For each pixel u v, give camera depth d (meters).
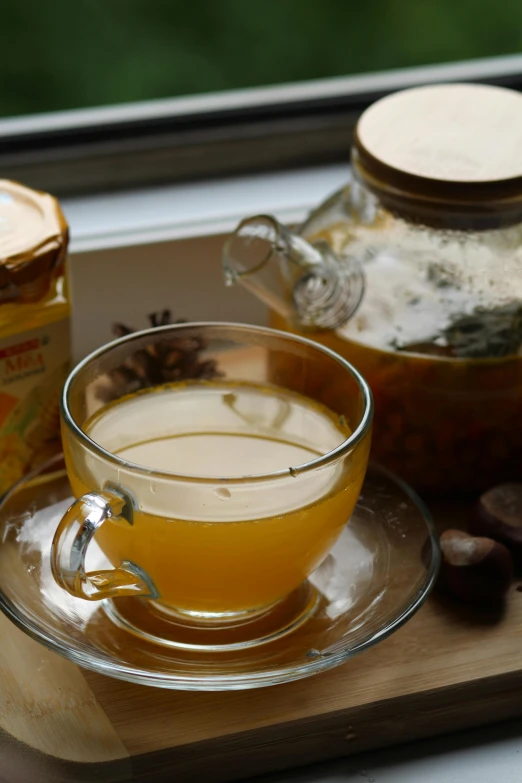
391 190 0.66
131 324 0.77
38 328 0.66
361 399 0.62
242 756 0.60
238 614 0.62
